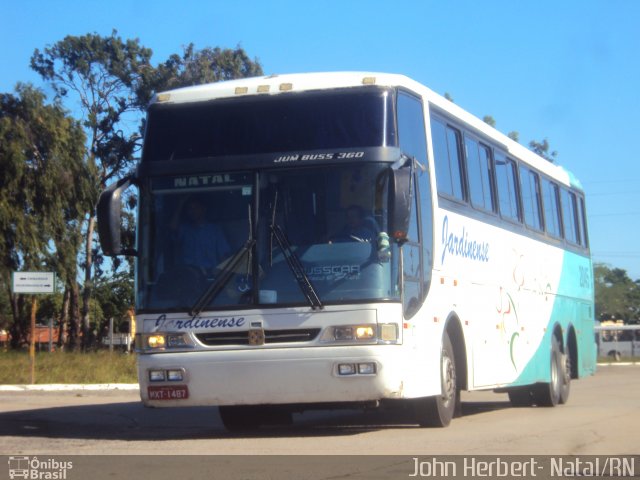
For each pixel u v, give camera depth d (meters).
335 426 13.31
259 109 11.09
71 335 60.41
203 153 11.07
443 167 12.72
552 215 18.94
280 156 10.83
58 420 15.12
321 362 10.38
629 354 67.50
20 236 38.22
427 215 11.80
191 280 10.80
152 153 11.24
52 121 40.19
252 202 10.80
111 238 10.69
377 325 10.35
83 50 60.16
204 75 58.88
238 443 10.81
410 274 11.02
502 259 15.18
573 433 11.97
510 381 15.23
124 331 69.50
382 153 10.67
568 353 19.34
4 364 28.48
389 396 10.41
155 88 59.69
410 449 10.10
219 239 10.82
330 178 10.72
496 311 14.67
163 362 10.73
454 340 13.02
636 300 110.88
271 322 10.52
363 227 10.55
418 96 11.98
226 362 10.57
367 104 10.91
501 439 11.16
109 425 14.37
